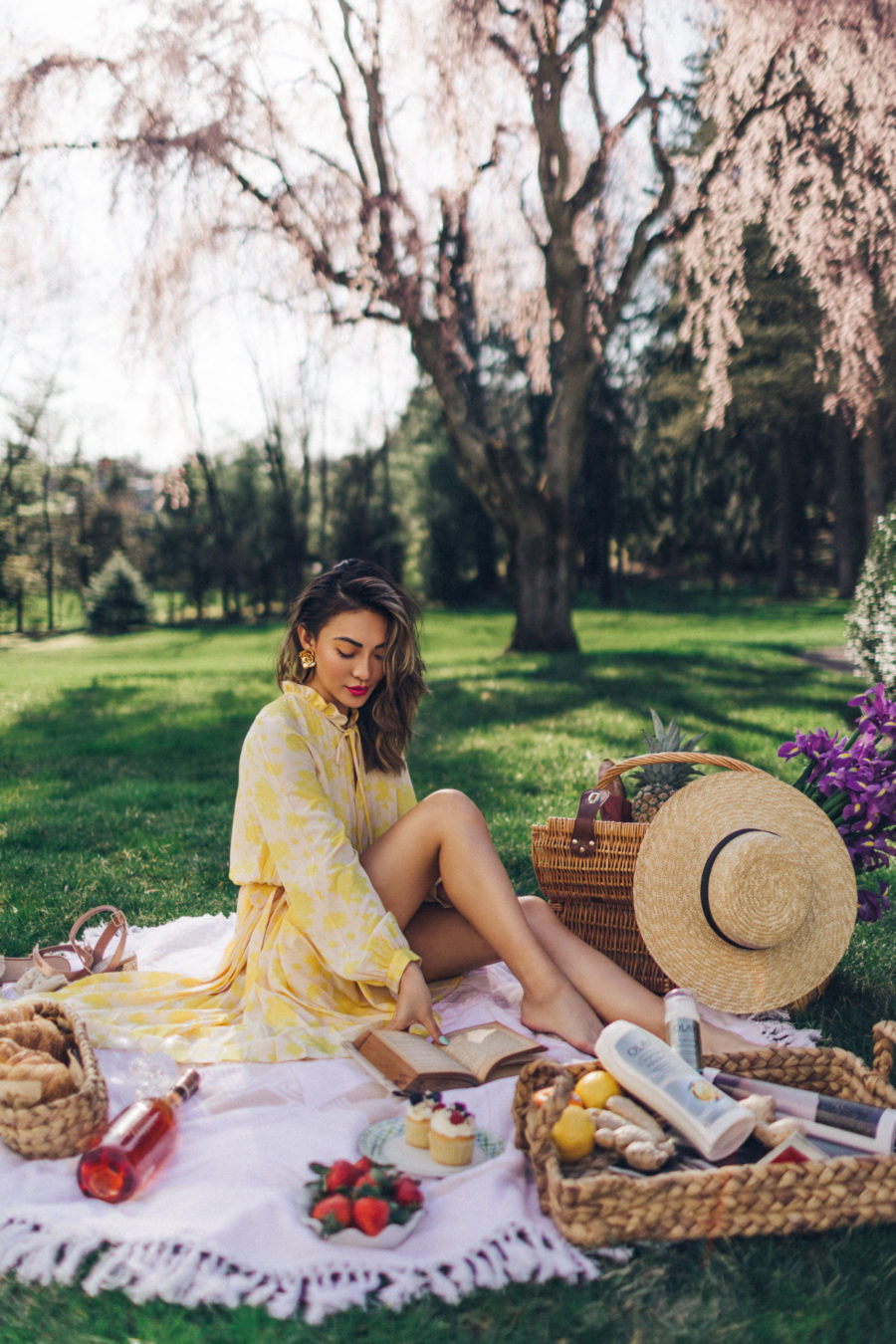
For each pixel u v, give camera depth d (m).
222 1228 1.79
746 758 7.33
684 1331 1.64
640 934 2.90
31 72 12.34
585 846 2.88
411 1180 1.90
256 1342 1.60
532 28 12.90
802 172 12.04
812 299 19.25
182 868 4.78
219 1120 2.19
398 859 2.67
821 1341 1.63
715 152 12.77
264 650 25.23
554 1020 2.51
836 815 2.98
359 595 2.73
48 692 14.41
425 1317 1.66
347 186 13.64
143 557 42.75
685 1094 1.95
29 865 4.83
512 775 7.00
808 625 25.92
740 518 36.72
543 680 13.08
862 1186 1.84
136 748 9.01
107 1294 1.71
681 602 36.53
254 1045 2.41
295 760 2.65
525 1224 1.84
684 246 13.51
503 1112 2.22
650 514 37.47
